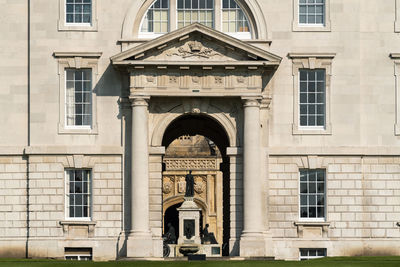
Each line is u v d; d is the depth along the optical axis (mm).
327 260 63188
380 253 73812
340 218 74000
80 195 74188
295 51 74688
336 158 74375
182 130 82875
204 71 73438
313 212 74375
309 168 74125
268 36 74688
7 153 74250
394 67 75125
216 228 111000
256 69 73062
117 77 74250
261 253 72250
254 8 74812
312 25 75125
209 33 72688
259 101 73312
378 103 74875
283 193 73938
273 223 73750
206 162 111188
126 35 74500
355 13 75062
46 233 73562
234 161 73812
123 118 74062
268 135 74188
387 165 74500
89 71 74688
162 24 75125
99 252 73062
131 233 72500
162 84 73188
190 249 71812
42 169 73875
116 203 73625
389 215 74125
